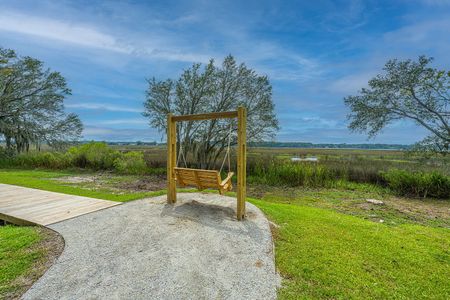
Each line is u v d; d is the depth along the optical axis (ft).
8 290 7.19
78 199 17.95
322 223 14.07
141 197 19.75
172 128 16.62
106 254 9.43
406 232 13.87
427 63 27.30
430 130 28.73
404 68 28.84
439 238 12.91
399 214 19.20
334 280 8.18
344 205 21.80
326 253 10.16
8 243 10.25
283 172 32.37
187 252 9.73
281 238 11.63
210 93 37.60
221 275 8.24
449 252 10.89
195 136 39.19
